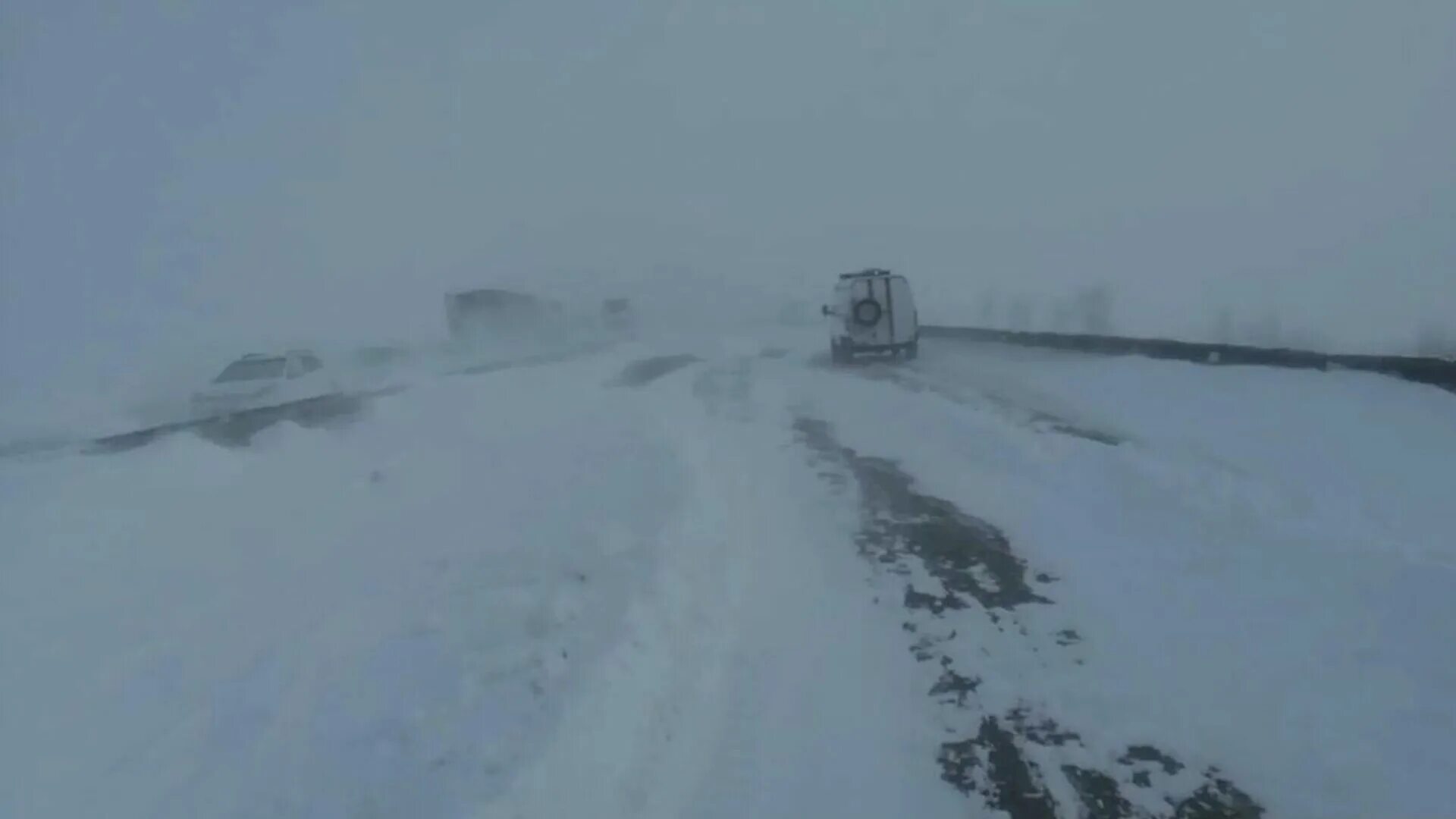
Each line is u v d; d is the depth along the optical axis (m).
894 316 24.53
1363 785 4.14
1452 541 6.96
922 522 8.60
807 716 4.97
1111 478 9.57
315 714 4.94
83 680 5.37
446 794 4.19
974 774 4.38
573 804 4.19
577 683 5.17
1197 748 4.50
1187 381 15.12
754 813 4.15
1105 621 6.02
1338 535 7.19
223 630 6.09
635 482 10.19
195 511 9.09
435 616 6.24
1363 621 5.71
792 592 6.82
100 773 4.45
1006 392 16.55
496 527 8.48
